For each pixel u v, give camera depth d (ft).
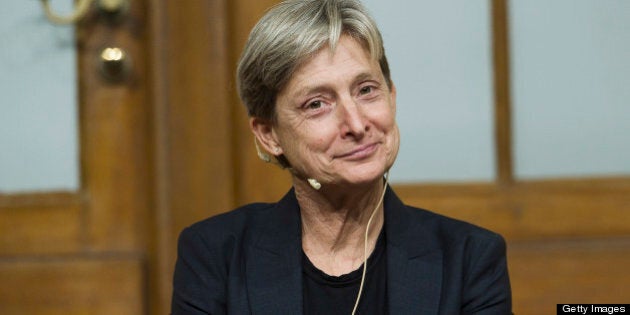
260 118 15.23
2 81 24.47
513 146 24.88
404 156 24.71
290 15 14.19
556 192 24.70
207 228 15.83
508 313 14.88
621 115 24.99
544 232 24.67
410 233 15.31
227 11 24.29
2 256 24.32
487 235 15.06
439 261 14.94
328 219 15.33
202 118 24.31
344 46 14.19
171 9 24.31
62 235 24.40
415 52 24.64
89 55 24.43
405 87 24.70
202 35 24.31
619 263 24.52
